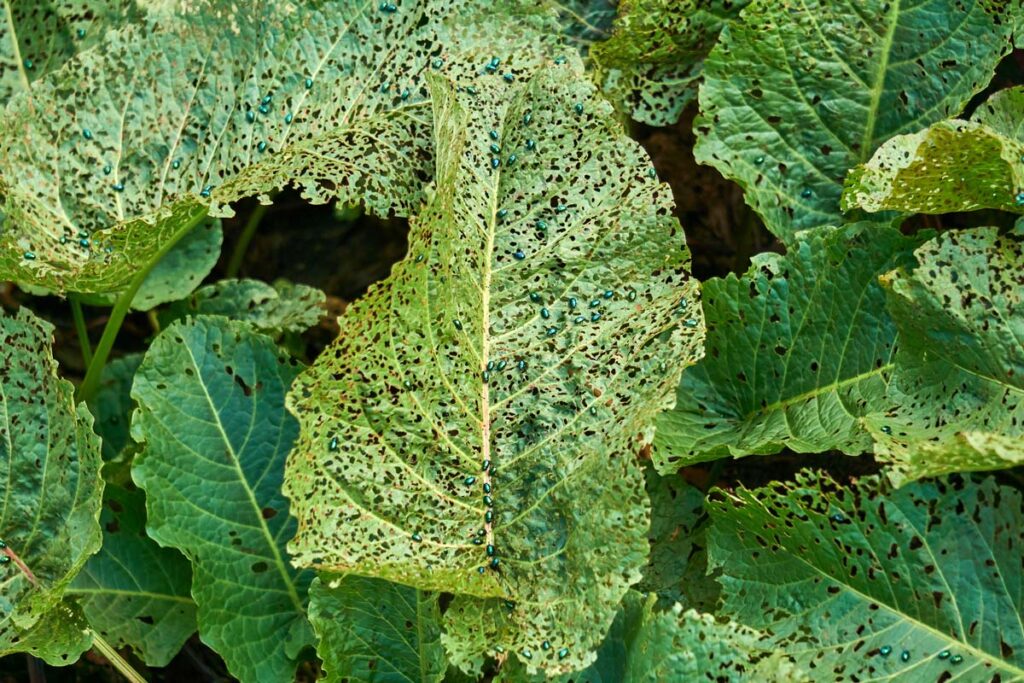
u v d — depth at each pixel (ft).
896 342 4.38
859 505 4.27
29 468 4.45
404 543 4.29
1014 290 4.28
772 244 5.27
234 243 5.94
